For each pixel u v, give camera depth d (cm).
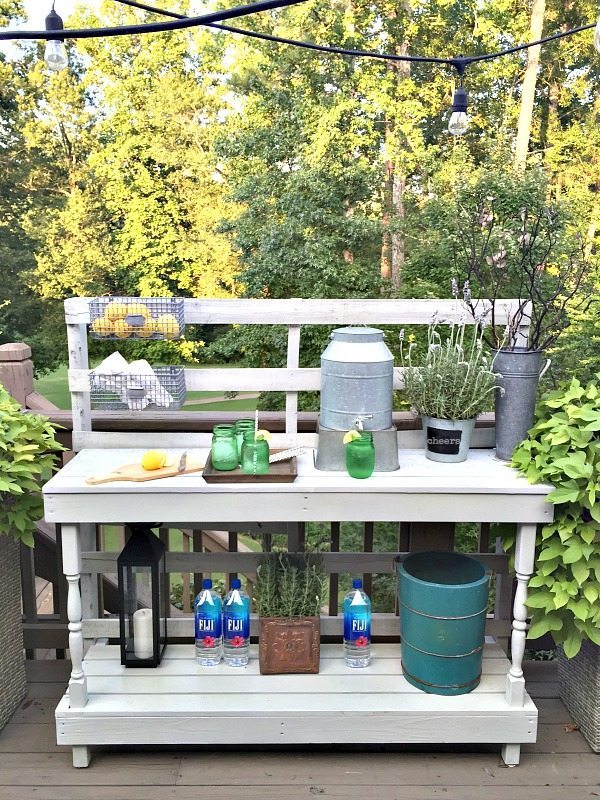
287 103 1045
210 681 201
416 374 212
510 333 219
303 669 204
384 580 671
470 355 206
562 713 218
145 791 182
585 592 183
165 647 219
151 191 1205
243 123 1119
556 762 196
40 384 1301
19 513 196
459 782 187
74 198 1241
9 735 204
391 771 191
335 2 1062
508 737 190
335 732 189
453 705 190
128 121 1222
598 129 1065
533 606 188
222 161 1123
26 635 236
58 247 1259
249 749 200
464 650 193
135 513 183
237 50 1145
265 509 184
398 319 222
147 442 224
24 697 222
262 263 921
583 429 182
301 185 940
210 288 1186
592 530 182
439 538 235
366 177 970
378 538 722
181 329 213
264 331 919
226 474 185
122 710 187
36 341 1264
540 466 187
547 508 186
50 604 351
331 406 200
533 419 208
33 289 1264
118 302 211
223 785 185
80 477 190
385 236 978
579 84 1087
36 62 1253
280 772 190
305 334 884
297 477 191
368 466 190
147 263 1208
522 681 190
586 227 942
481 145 1073
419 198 1041
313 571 207
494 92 1109
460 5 1073
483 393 200
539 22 1020
